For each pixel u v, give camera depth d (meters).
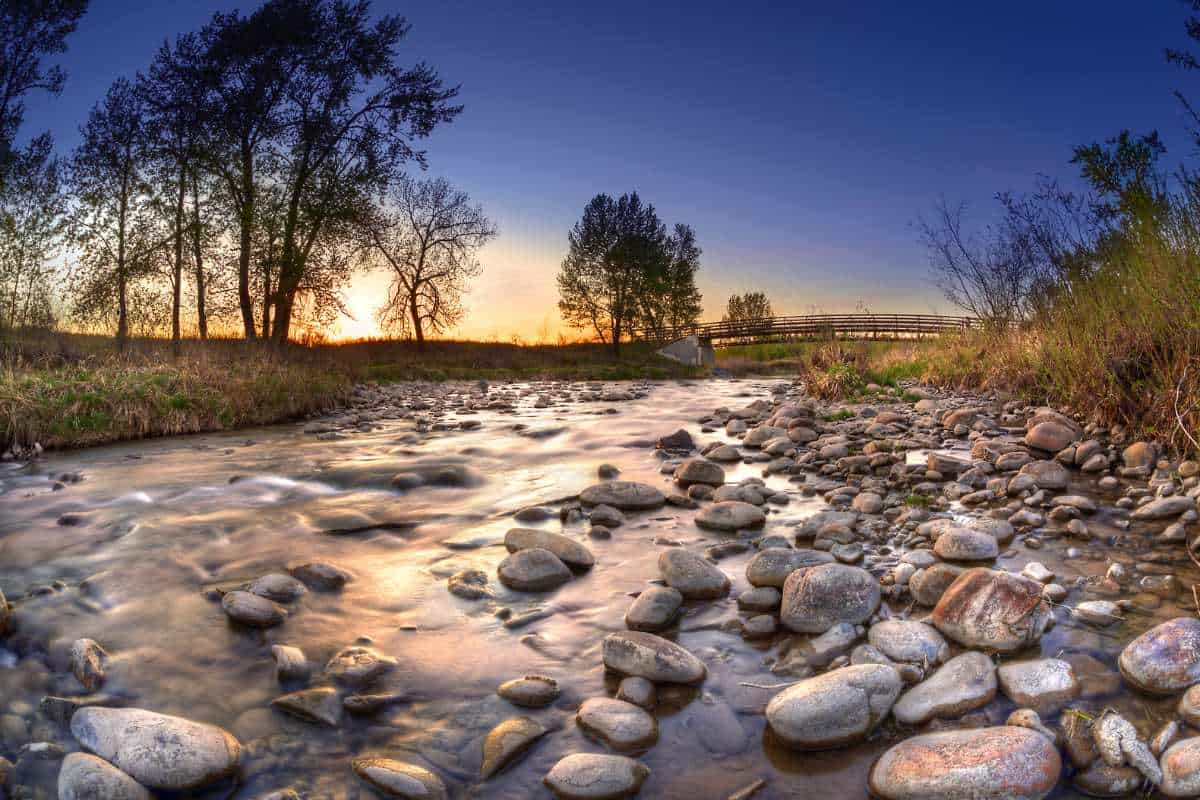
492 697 2.15
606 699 2.06
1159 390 5.08
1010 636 2.29
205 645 2.50
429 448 6.58
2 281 16.59
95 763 1.73
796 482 4.90
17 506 4.48
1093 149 6.56
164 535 3.78
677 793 1.72
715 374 24.36
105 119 19.84
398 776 1.74
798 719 1.90
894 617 2.60
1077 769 1.76
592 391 14.34
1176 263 5.26
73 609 2.83
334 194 21.98
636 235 33.75
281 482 5.09
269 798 1.70
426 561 3.36
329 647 2.48
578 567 3.19
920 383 10.88
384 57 22.22
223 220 20.77
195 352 13.87
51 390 8.00
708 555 3.35
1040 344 7.87
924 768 1.69
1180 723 1.88
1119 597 2.68
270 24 20.59
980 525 3.48
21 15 19.02
